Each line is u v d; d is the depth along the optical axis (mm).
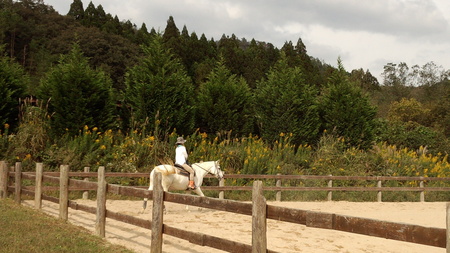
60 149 16938
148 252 7125
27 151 16531
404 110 64688
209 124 22578
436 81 94938
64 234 7691
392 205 18266
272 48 96312
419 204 19297
